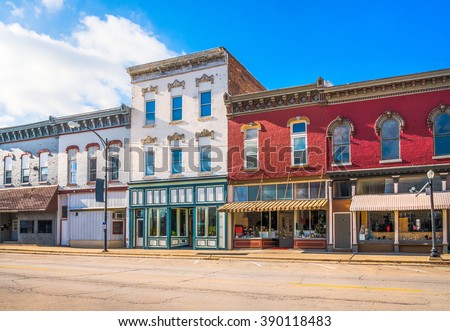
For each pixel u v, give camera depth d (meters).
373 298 11.52
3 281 15.08
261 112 28.06
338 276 16.34
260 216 28.05
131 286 13.81
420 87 23.70
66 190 34.97
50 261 23.47
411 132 23.80
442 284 14.03
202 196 29.50
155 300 11.39
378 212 24.58
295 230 26.67
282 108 27.39
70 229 34.28
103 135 34.00
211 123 29.70
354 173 24.81
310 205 24.86
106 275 16.80
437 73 23.06
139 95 32.75
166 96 31.67
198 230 29.50
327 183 25.67
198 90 30.42
